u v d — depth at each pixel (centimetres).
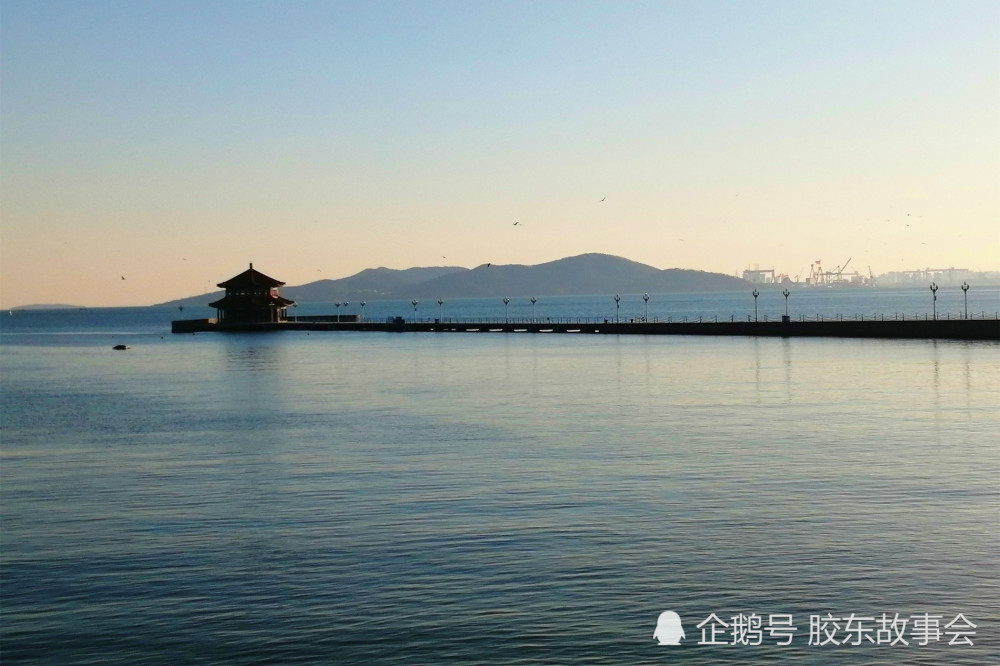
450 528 2433
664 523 2428
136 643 1780
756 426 4034
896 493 2694
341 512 2638
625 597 1927
